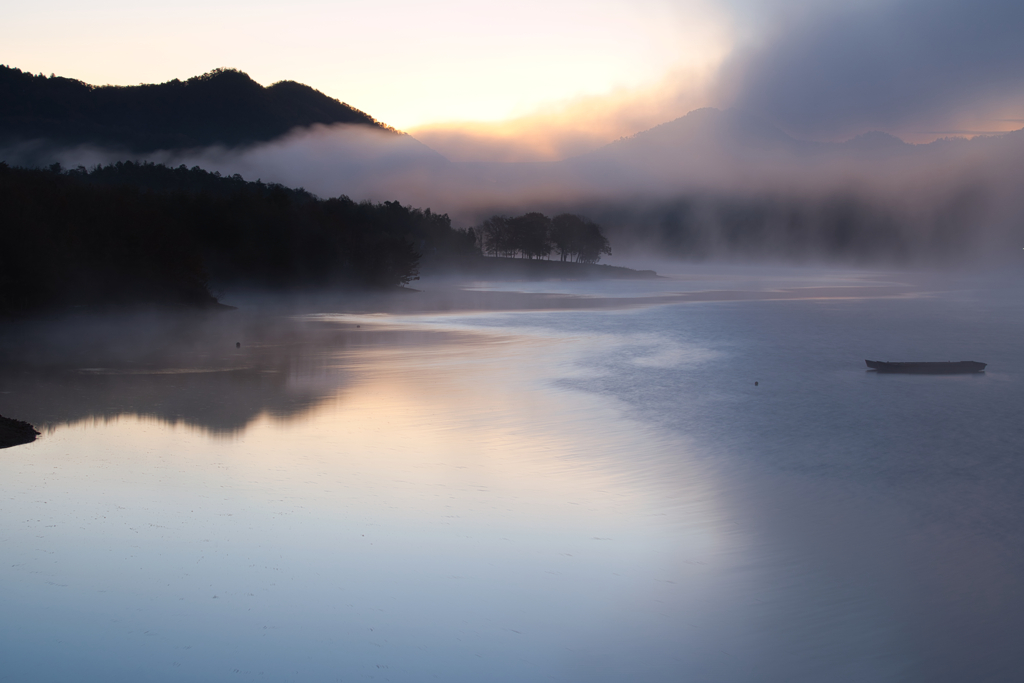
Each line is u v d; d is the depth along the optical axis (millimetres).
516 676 10234
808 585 13336
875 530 16266
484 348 49375
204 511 16281
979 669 10734
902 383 39344
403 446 22484
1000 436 26234
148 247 83688
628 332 63188
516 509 16922
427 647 10906
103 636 10945
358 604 12148
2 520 15461
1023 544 15570
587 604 12398
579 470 20375
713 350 52375
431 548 14500
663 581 13336
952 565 14406
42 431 23922
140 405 28516
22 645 10656
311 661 10438
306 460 20672
